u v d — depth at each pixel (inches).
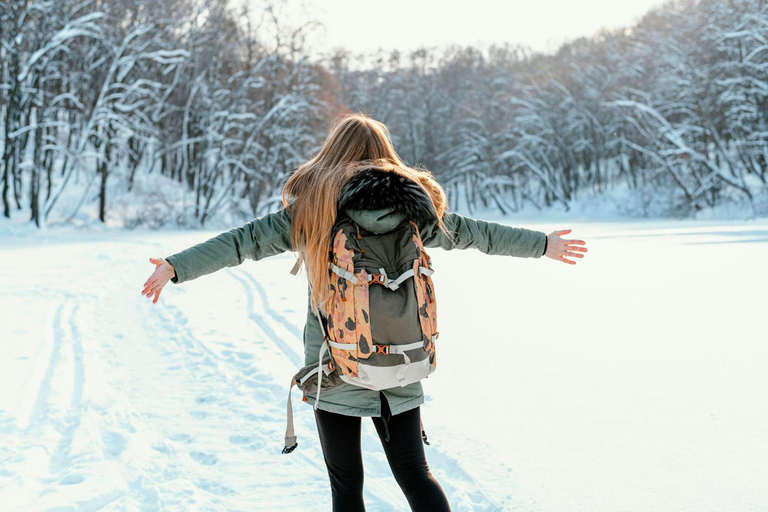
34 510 141.4
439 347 281.1
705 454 157.1
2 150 1887.3
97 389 233.9
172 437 190.1
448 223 108.0
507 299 405.7
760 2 1893.5
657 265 560.7
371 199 96.5
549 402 201.6
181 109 2085.4
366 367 95.4
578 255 111.0
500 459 160.1
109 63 1823.3
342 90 2657.5
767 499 133.8
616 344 274.4
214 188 2268.7
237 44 2151.8
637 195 2476.6
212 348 296.4
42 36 1599.4
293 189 105.3
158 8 1827.0
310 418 204.4
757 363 235.0
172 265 97.8
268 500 149.2
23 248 998.4
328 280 98.7
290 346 298.0
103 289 500.7
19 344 309.6
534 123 2738.7
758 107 1943.9
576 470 152.0
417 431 102.3
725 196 2129.7
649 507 133.4
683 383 215.0
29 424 201.9
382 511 141.4
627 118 2196.1
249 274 584.4
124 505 145.6
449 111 3351.4
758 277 464.1
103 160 1699.1
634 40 2578.7
